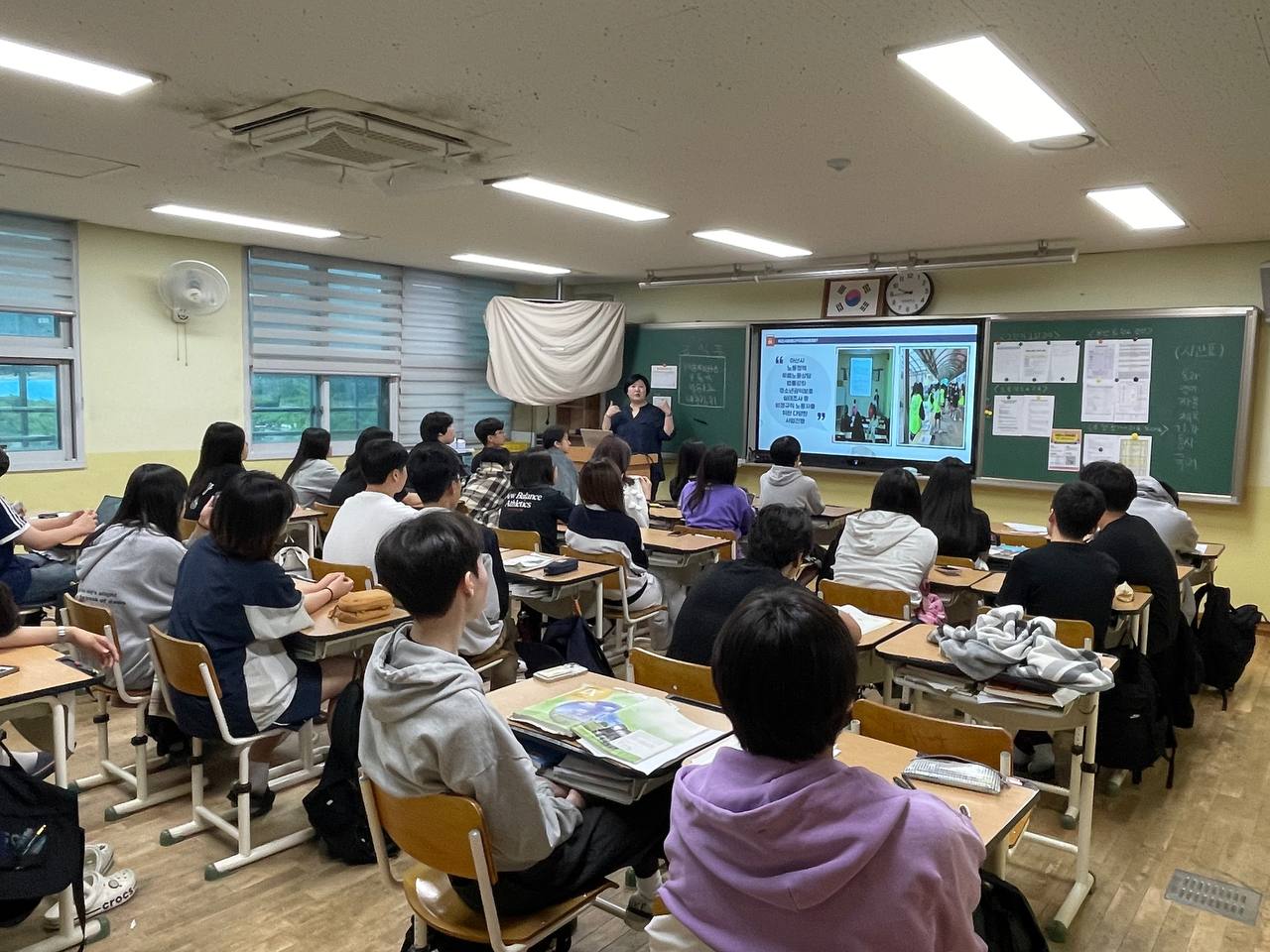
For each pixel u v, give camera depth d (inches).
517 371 301.1
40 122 129.3
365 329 283.4
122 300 227.3
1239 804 122.5
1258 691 171.9
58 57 103.2
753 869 38.3
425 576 60.4
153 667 108.6
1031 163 139.6
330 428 282.5
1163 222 185.6
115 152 145.1
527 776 57.4
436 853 58.6
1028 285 239.5
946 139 128.1
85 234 218.7
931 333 252.5
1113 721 113.0
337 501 185.2
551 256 259.0
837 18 88.3
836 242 220.2
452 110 120.3
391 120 125.0
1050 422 235.0
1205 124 118.1
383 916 91.5
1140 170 142.6
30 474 213.9
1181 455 216.8
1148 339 219.6
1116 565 112.7
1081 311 228.5
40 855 73.8
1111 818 117.6
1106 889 100.3
